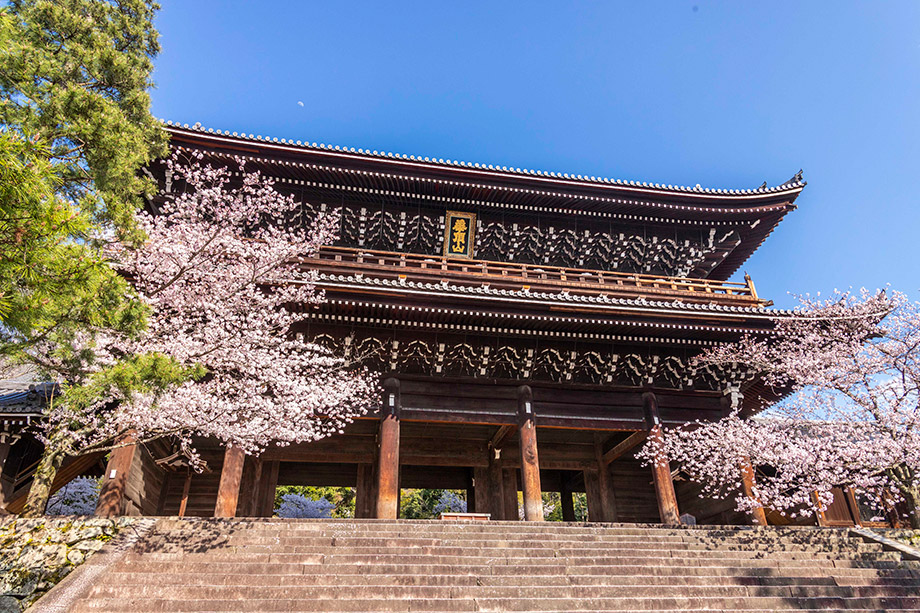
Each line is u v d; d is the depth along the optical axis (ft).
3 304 24.73
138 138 41.24
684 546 51.21
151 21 48.42
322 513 140.67
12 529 43.91
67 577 38.24
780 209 89.15
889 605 41.73
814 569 47.29
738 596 41.75
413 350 68.80
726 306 75.20
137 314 33.47
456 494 158.10
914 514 63.87
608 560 45.83
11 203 23.89
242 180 77.82
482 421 69.21
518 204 84.84
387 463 64.08
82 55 40.34
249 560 42.09
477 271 86.28
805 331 75.15
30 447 60.70
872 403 70.28
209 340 56.18
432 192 82.17
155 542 44.16
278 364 58.90
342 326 67.10
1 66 34.30
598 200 84.33
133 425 50.93
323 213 79.56
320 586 38.19
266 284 63.57
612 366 73.31
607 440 86.53
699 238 92.27
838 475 65.62
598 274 82.64
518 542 48.47
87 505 105.81
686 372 75.56
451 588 39.27
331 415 64.44
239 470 58.80
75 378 38.17
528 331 68.80
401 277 71.10
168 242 60.44
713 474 69.26
